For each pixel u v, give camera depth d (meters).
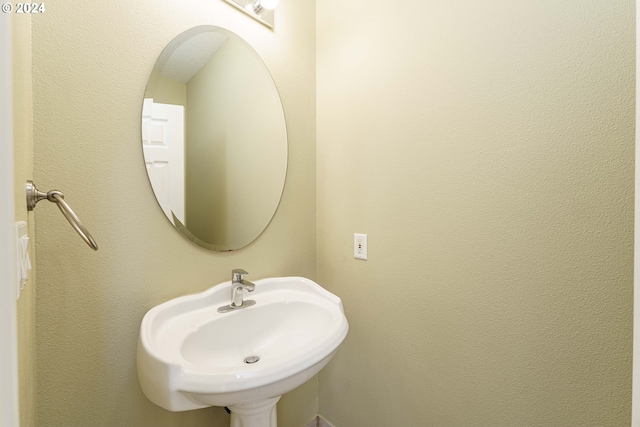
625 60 0.69
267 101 1.20
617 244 0.72
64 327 0.74
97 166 0.78
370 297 1.23
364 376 1.26
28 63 0.60
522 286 0.86
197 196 1.00
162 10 0.90
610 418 0.74
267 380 0.65
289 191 1.31
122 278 0.83
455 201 0.97
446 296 1.01
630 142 0.69
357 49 1.23
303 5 1.34
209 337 0.91
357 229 1.26
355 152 1.25
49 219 0.71
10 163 0.29
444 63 0.98
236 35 1.09
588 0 0.73
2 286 0.28
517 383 0.87
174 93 0.94
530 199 0.83
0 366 0.28
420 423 1.09
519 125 0.84
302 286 1.18
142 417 0.88
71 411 0.75
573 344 0.78
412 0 1.06
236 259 1.12
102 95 0.79
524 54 0.83
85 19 0.75
